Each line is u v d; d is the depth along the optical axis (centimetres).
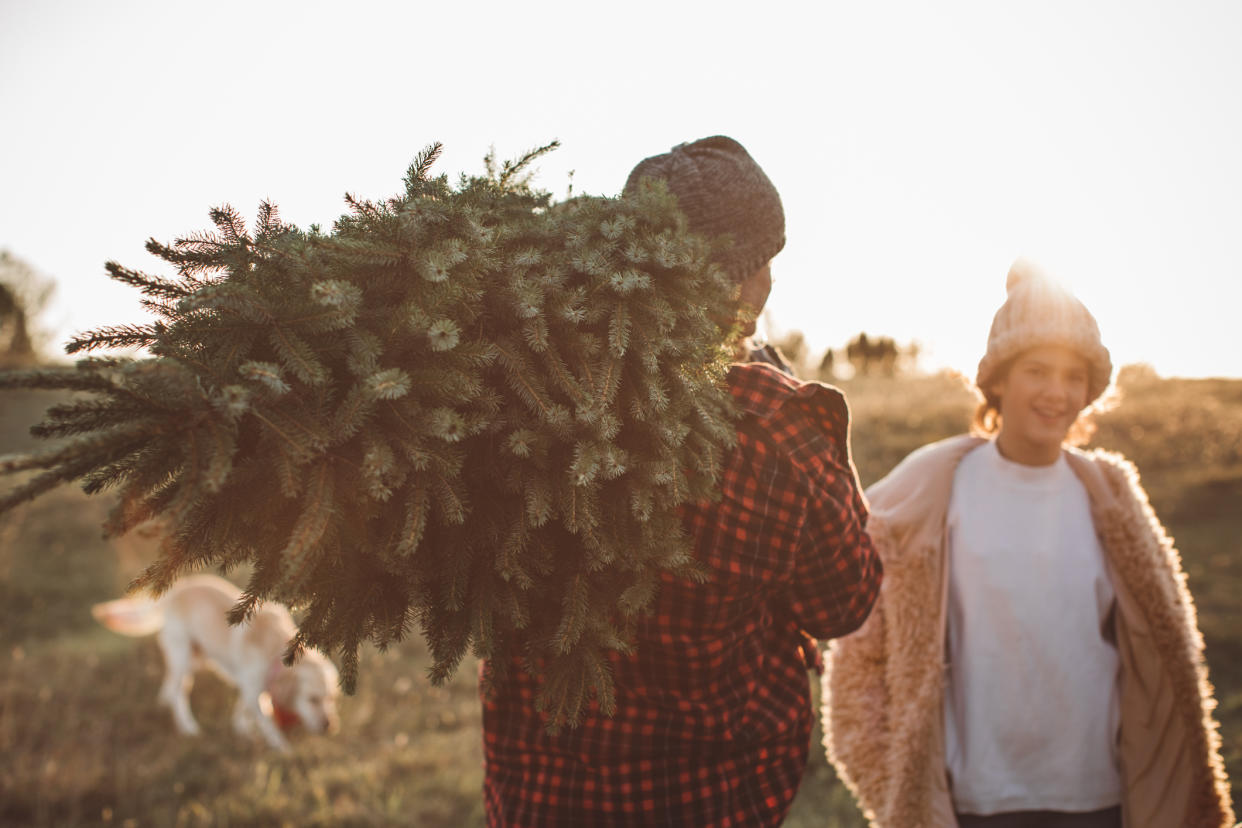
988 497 203
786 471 135
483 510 121
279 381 103
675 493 121
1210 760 191
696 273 132
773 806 146
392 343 115
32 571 906
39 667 654
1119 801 195
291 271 118
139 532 118
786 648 155
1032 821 193
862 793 206
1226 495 807
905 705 198
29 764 470
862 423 1172
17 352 2444
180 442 101
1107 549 198
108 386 99
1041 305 194
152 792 445
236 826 405
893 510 205
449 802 420
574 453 120
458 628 123
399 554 114
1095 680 194
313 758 496
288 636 553
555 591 126
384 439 111
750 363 153
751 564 134
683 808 139
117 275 119
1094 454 208
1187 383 1203
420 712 547
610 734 139
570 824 140
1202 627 505
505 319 124
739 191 149
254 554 117
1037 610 195
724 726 140
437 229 123
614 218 133
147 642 739
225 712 600
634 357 126
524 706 145
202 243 125
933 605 199
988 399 214
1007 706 194
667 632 135
